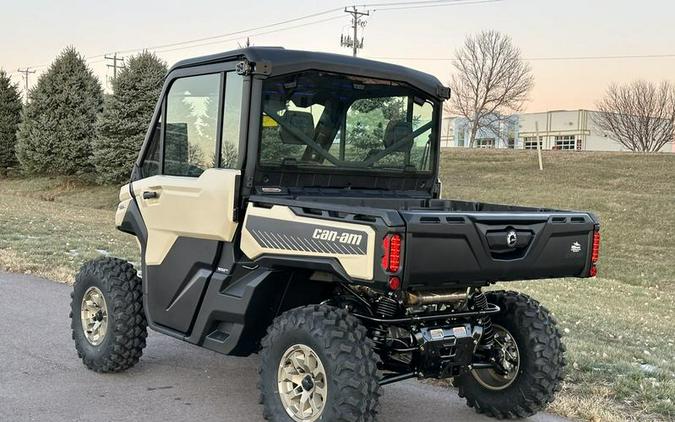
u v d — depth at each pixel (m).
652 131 64.06
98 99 35.09
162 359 6.40
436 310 4.62
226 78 4.85
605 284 15.71
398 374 4.41
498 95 63.69
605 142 79.94
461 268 4.02
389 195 5.41
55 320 7.67
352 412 3.95
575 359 6.48
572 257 4.61
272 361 4.35
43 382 5.57
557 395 5.54
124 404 5.15
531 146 85.06
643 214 26.75
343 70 4.95
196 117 5.12
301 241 4.20
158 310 5.36
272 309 4.77
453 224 3.96
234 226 4.70
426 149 5.60
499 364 5.01
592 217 4.79
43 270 10.80
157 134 5.55
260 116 4.66
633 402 5.49
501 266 4.20
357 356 4.01
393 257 3.72
